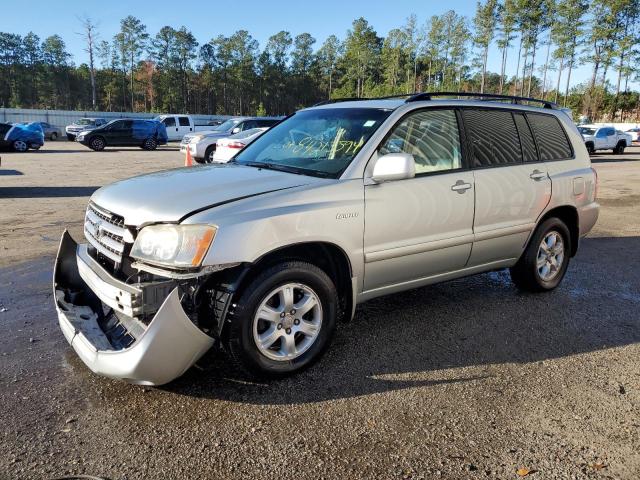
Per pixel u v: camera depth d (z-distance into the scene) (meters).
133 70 101.44
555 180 4.98
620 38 60.09
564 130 5.32
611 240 7.89
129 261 3.22
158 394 3.21
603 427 2.96
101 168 17.61
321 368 3.58
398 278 3.96
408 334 4.20
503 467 2.60
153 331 2.82
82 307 3.67
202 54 104.12
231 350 3.17
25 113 47.34
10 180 13.91
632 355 3.90
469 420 3.00
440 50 72.44
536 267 5.05
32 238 7.19
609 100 62.72
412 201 3.86
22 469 2.51
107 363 2.95
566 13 61.56
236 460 2.61
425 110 4.15
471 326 4.39
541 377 3.53
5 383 3.30
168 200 3.15
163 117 33.31
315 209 3.34
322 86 112.25
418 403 3.17
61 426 2.86
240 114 107.94
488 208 4.41
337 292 3.79
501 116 4.72
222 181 3.49
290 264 3.30
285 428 2.88
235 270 3.13
